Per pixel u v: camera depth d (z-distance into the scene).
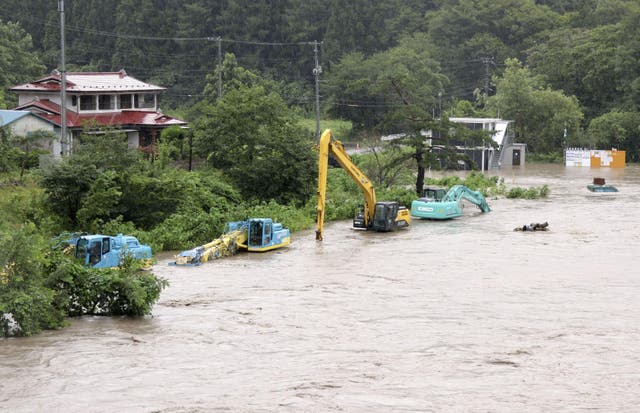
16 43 158.12
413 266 60.56
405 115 103.06
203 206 77.19
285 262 61.97
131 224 67.56
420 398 31.94
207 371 35.16
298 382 33.72
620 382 34.06
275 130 90.44
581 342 40.06
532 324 43.56
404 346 39.19
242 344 39.34
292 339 40.31
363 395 32.22
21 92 101.38
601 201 103.31
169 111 172.38
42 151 81.56
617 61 181.62
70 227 66.50
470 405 31.27
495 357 37.44
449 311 46.44
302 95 194.00
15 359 36.59
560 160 170.00
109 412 30.27
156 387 33.06
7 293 40.69
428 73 187.38
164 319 44.22
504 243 71.38
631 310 46.91
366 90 176.62
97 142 72.12
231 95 93.38
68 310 45.12
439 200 91.75
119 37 193.25
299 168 86.19
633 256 64.69
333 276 56.62
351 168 77.31
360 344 39.53
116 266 55.25
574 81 194.25
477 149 147.75
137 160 73.12
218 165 91.81
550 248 68.69
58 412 30.22
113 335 40.84
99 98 102.56
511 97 172.62
